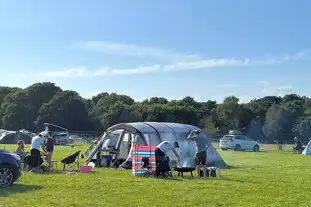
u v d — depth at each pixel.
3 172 13.96
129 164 21.38
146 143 21.64
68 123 92.19
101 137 23.52
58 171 19.33
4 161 13.99
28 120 93.25
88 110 103.56
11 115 92.12
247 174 19.23
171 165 20.03
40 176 17.08
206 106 107.00
